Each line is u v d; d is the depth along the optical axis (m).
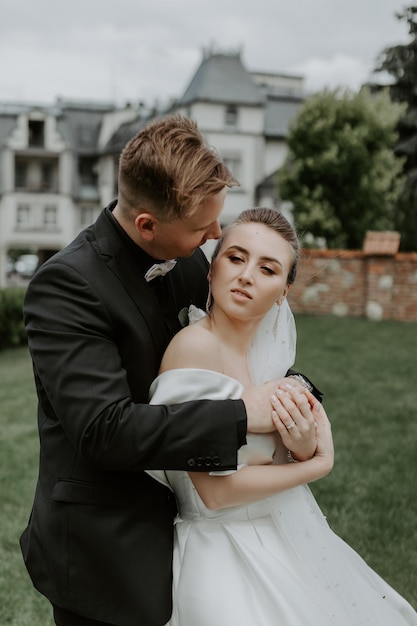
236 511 1.55
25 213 35.56
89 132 37.06
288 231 1.56
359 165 18.83
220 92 30.98
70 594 1.48
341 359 7.64
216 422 1.39
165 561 1.51
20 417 5.80
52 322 1.42
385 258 11.30
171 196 1.35
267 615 1.47
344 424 5.21
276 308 1.67
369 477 4.15
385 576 3.03
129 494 1.50
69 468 1.51
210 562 1.52
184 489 1.56
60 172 35.59
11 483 4.17
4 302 10.30
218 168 1.39
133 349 1.48
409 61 19.83
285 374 1.73
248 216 1.57
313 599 1.52
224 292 1.52
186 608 1.51
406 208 17.22
